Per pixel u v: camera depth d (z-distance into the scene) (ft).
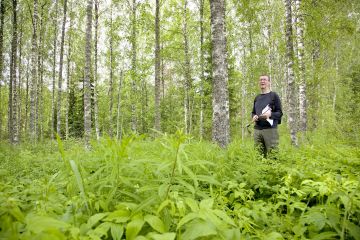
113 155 6.84
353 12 44.98
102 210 6.68
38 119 94.07
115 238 4.86
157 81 60.23
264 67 71.77
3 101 134.92
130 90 82.12
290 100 38.99
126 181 6.50
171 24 76.79
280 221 7.66
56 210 6.18
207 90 72.43
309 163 13.66
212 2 24.04
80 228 5.06
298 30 43.62
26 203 7.06
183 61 91.09
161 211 5.85
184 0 73.92
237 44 84.12
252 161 13.17
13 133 61.98
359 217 6.81
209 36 73.92
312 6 42.39
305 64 45.14
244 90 96.12
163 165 6.47
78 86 123.85
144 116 99.71
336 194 6.98
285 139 36.88
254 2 64.54
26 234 3.87
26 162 18.26
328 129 32.68
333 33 42.93
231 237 4.64
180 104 127.54
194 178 6.32
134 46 64.49
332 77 46.60
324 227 7.04
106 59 96.53
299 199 8.93
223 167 11.47
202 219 4.91
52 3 86.63
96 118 75.36
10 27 89.15
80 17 90.74
